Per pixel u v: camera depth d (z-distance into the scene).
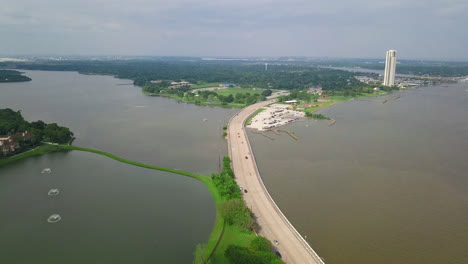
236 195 185.75
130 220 172.75
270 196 192.50
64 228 166.12
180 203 189.75
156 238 156.50
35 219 174.62
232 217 161.38
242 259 124.00
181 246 150.12
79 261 140.75
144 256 143.50
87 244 152.75
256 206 178.75
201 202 190.75
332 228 164.00
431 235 159.88
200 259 137.62
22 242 154.62
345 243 152.25
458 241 155.25
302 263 134.12
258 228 158.38
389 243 152.88
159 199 195.38
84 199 196.25
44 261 141.00
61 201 194.00
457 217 176.00
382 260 141.38
